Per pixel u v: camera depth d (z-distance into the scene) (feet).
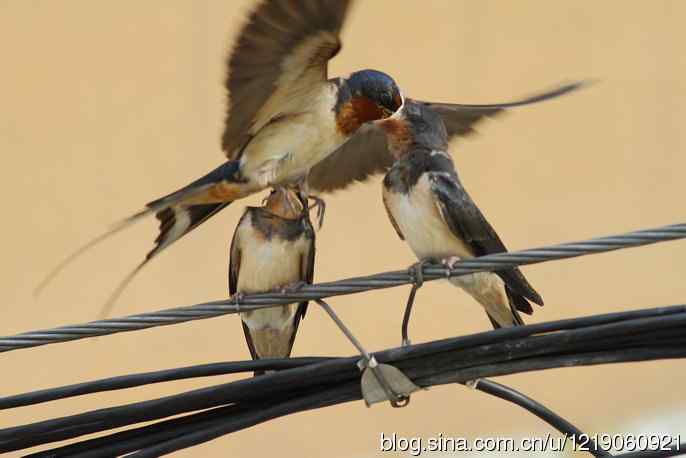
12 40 56.03
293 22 28.58
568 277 58.23
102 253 54.19
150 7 56.90
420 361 27.91
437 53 59.62
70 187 54.90
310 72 30.01
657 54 62.80
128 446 28.19
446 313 53.78
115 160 55.57
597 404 54.13
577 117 61.93
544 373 54.39
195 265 54.13
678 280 58.54
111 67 56.54
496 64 60.29
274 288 32.60
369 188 56.65
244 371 28.19
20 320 52.60
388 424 52.90
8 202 54.03
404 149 32.63
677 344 27.27
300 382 27.94
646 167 61.16
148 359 52.26
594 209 60.03
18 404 27.35
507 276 31.89
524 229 59.11
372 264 55.72
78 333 27.12
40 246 53.83
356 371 28.02
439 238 32.27
